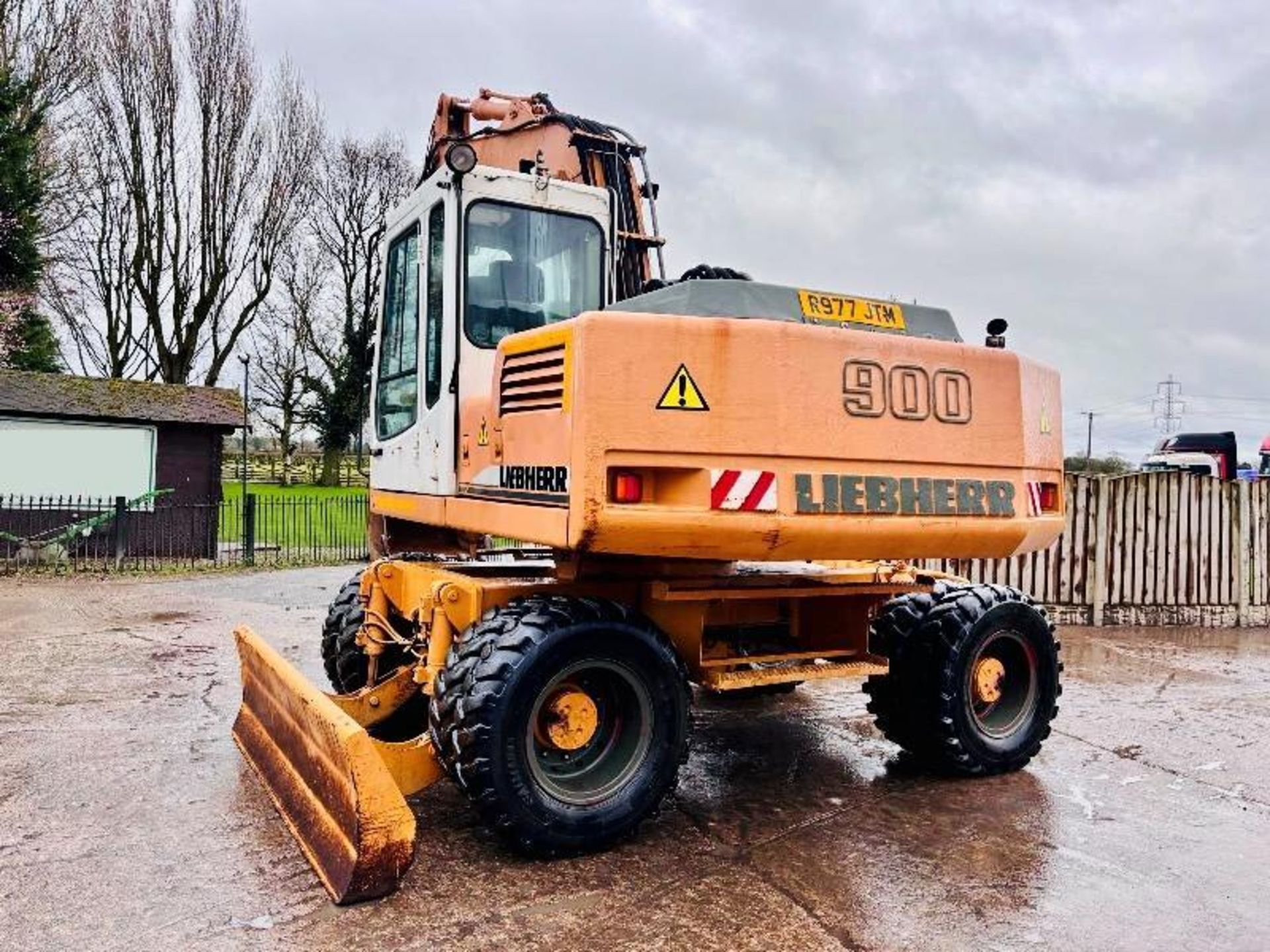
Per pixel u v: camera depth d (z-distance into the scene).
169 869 3.59
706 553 3.63
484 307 4.62
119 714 5.76
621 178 5.57
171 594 11.31
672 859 3.79
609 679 3.94
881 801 4.51
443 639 4.12
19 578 12.62
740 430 3.61
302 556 16.00
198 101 27.61
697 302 3.72
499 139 6.21
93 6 25.64
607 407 3.43
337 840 3.44
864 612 4.82
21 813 4.13
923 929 3.25
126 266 28.16
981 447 4.17
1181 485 10.36
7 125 19.64
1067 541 10.02
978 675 4.88
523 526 3.76
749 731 5.72
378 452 5.47
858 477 3.83
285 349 35.41
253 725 4.77
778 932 3.20
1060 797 4.62
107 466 15.88
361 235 34.53
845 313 4.01
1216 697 6.85
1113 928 3.30
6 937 3.08
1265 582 10.80
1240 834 4.21
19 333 21.22
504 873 3.62
